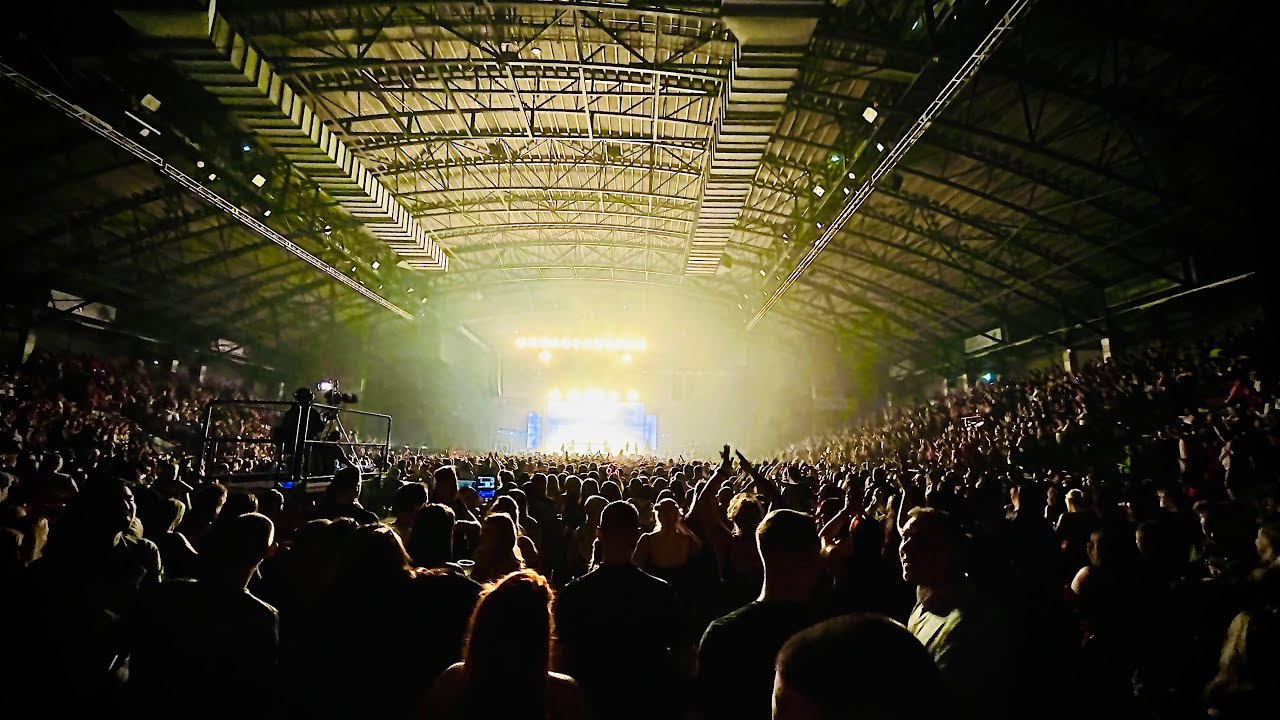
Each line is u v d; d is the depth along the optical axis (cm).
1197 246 1473
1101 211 1620
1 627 277
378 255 2622
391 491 1239
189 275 2175
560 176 2219
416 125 1825
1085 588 366
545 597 180
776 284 2862
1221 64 977
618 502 316
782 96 1311
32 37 1048
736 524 504
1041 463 1638
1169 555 357
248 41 1283
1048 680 283
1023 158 1516
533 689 168
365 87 1555
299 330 2972
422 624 258
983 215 1859
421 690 249
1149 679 329
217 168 1585
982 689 223
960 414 2370
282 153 1546
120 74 1248
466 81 1605
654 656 284
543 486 838
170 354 2289
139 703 246
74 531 298
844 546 453
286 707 255
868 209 2058
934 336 2919
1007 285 2162
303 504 644
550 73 1545
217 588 263
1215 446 1157
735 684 236
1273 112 1012
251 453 2138
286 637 341
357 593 263
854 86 1478
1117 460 1482
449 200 2391
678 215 2472
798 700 119
